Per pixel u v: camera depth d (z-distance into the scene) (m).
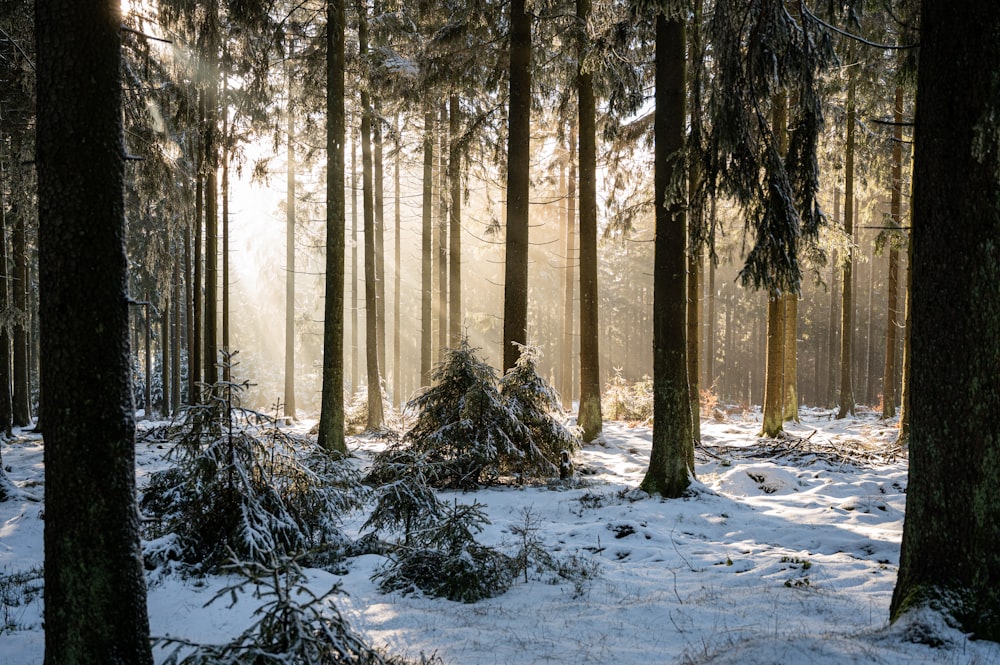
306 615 3.96
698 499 11.39
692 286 16.62
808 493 11.92
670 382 11.73
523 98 15.22
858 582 7.11
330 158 15.00
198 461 7.58
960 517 5.04
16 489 11.75
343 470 8.96
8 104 15.93
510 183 15.26
